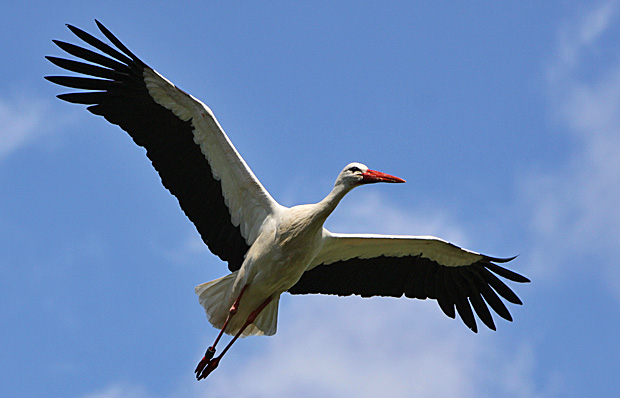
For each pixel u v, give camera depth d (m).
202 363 14.73
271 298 14.75
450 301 16.97
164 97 14.74
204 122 14.64
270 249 14.33
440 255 16.36
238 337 14.81
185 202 15.23
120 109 15.15
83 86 15.09
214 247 15.22
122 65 14.89
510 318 16.95
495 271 16.61
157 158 15.15
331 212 14.43
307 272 16.08
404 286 16.70
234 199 14.91
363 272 16.38
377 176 14.55
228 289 14.80
